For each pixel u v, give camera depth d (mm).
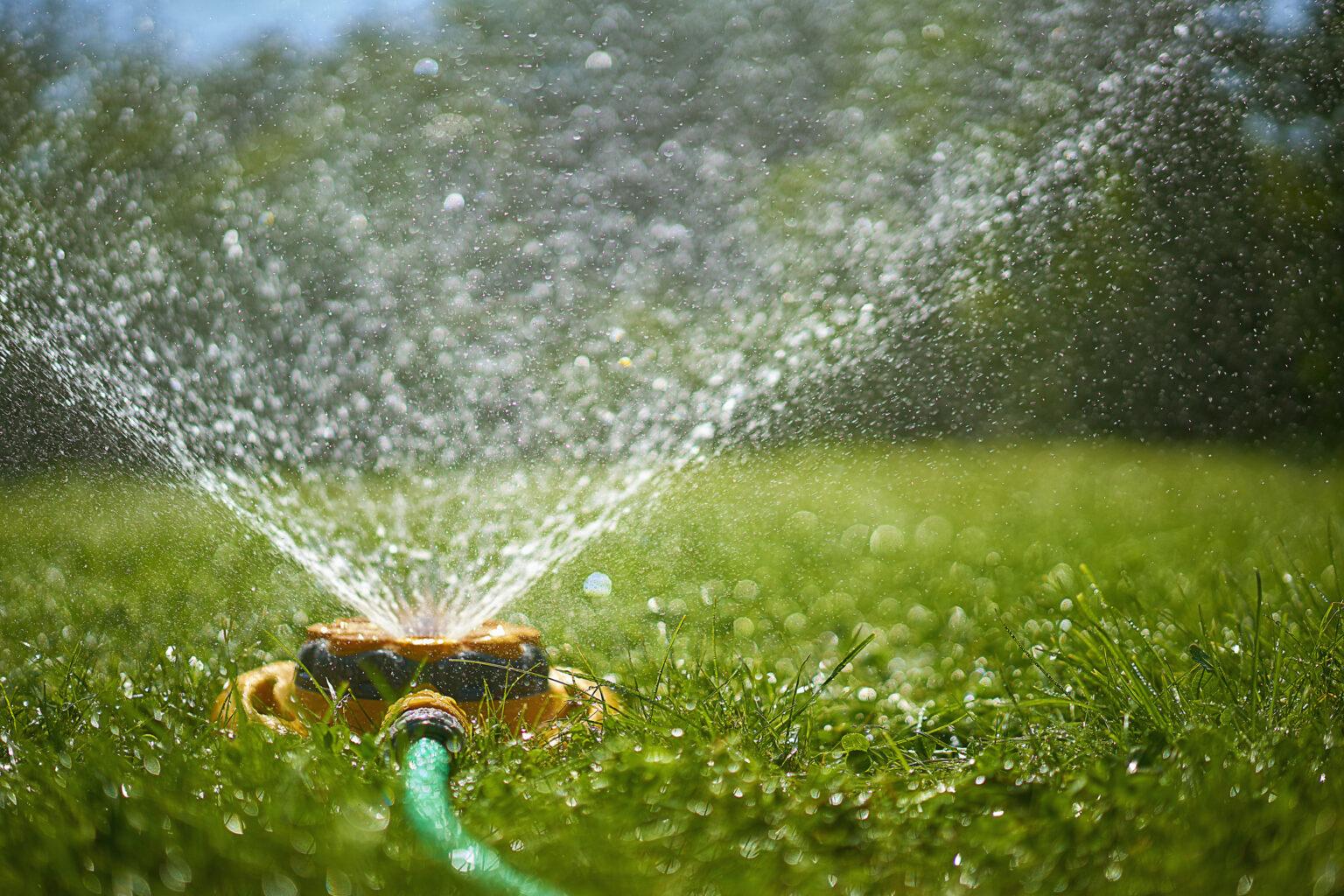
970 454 11578
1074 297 10938
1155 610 4273
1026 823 2414
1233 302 11492
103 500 8945
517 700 3096
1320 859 2111
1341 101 9352
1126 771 2654
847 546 7547
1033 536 7289
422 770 2650
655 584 6289
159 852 2195
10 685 3607
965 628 4875
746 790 2596
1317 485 9555
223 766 2611
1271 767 2570
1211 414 12211
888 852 2318
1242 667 3283
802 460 10703
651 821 2412
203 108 10141
